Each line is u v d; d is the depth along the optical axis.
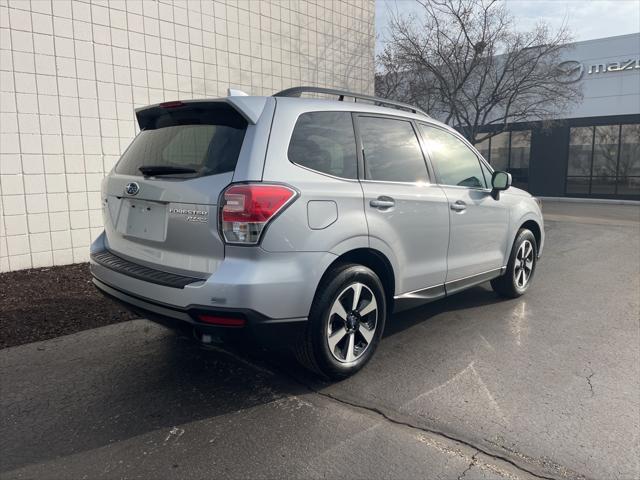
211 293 3.01
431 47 13.24
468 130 14.02
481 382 3.76
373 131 4.04
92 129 6.88
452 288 4.71
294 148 3.38
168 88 7.63
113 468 2.73
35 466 2.74
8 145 6.18
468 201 4.78
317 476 2.68
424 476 2.68
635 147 21.92
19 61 6.17
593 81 22.56
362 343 3.84
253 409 3.35
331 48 10.25
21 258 6.41
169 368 3.96
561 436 3.06
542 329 4.92
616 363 4.12
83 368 3.94
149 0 7.29
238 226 3.03
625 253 9.20
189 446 2.93
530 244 6.02
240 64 8.58
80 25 6.63
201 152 3.40
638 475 2.71
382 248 3.80
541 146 24.02
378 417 3.26
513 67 13.66
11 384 3.66
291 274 3.17
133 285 3.43
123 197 3.71
